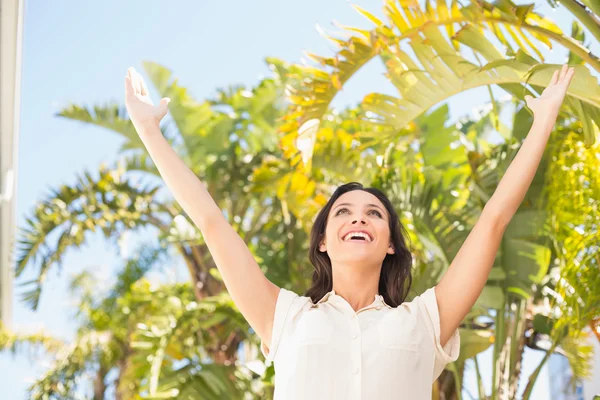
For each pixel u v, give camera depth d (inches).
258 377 370.6
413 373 104.9
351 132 343.9
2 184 530.3
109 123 443.8
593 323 182.9
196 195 116.4
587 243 173.8
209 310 351.9
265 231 394.0
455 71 165.3
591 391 296.2
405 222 269.4
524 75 139.6
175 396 335.3
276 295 114.0
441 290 113.0
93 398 563.8
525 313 258.7
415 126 286.2
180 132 443.8
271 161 369.7
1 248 596.7
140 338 344.8
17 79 433.7
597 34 148.0
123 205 421.7
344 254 114.7
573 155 187.6
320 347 104.7
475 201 255.6
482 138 312.8
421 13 165.5
